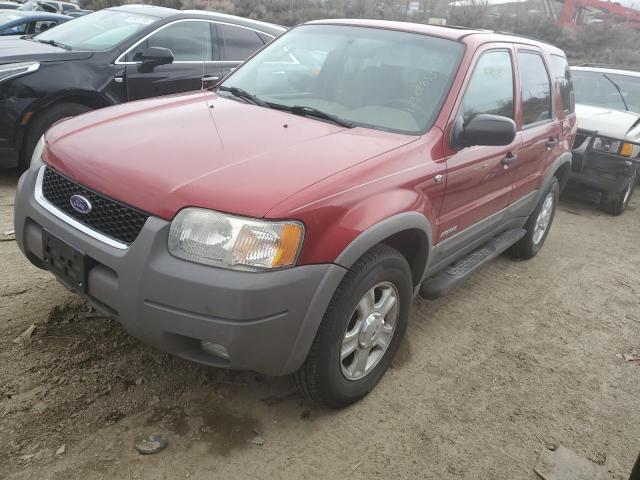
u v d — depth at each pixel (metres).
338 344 2.46
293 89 3.42
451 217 3.17
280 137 2.70
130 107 3.12
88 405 2.51
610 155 6.46
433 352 3.37
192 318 2.11
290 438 2.52
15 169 5.68
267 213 2.11
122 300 2.21
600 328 3.96
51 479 2.14
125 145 2.51
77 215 2.42
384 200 2.51
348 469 2.40
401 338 2.99
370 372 2.81
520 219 4.50
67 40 5.86
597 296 4.50
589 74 8.20
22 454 2.22
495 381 3.17
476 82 3.34
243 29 6.59
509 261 5.02
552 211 5.13
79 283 2.37
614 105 7.63
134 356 2.87
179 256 2.12
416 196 2.72
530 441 2.73
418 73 3.25
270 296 2.11
